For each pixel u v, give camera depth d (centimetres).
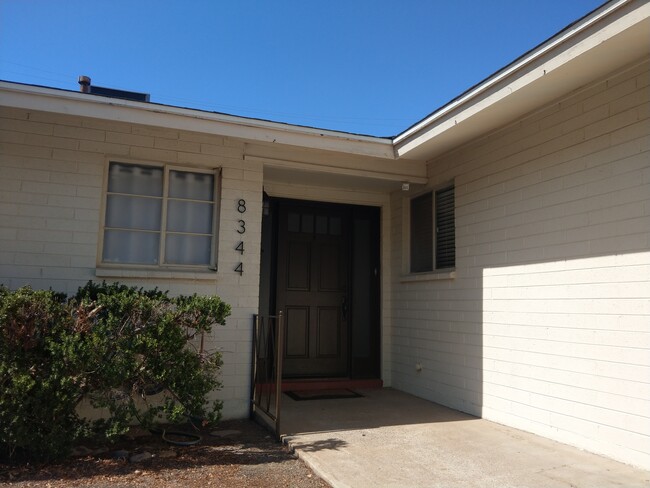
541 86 486
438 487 379
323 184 773
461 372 637
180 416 447
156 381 451
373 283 825
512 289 565
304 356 779
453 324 659
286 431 522
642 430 422
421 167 739
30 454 425
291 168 670
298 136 605
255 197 632
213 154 618
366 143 649
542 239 530
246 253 619
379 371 798
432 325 702
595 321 467
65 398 409
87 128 566
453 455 453
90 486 374
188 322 474
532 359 533
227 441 499
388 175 725
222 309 489
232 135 574
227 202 617
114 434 421
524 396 539
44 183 546
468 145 649
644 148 434
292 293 782
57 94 503
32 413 405
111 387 429
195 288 594
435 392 684
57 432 412
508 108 538
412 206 788
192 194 614
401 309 780
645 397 421
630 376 434
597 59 433
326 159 690
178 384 461
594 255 472
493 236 598
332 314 803
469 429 542
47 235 543
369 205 825
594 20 391
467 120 561
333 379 779
